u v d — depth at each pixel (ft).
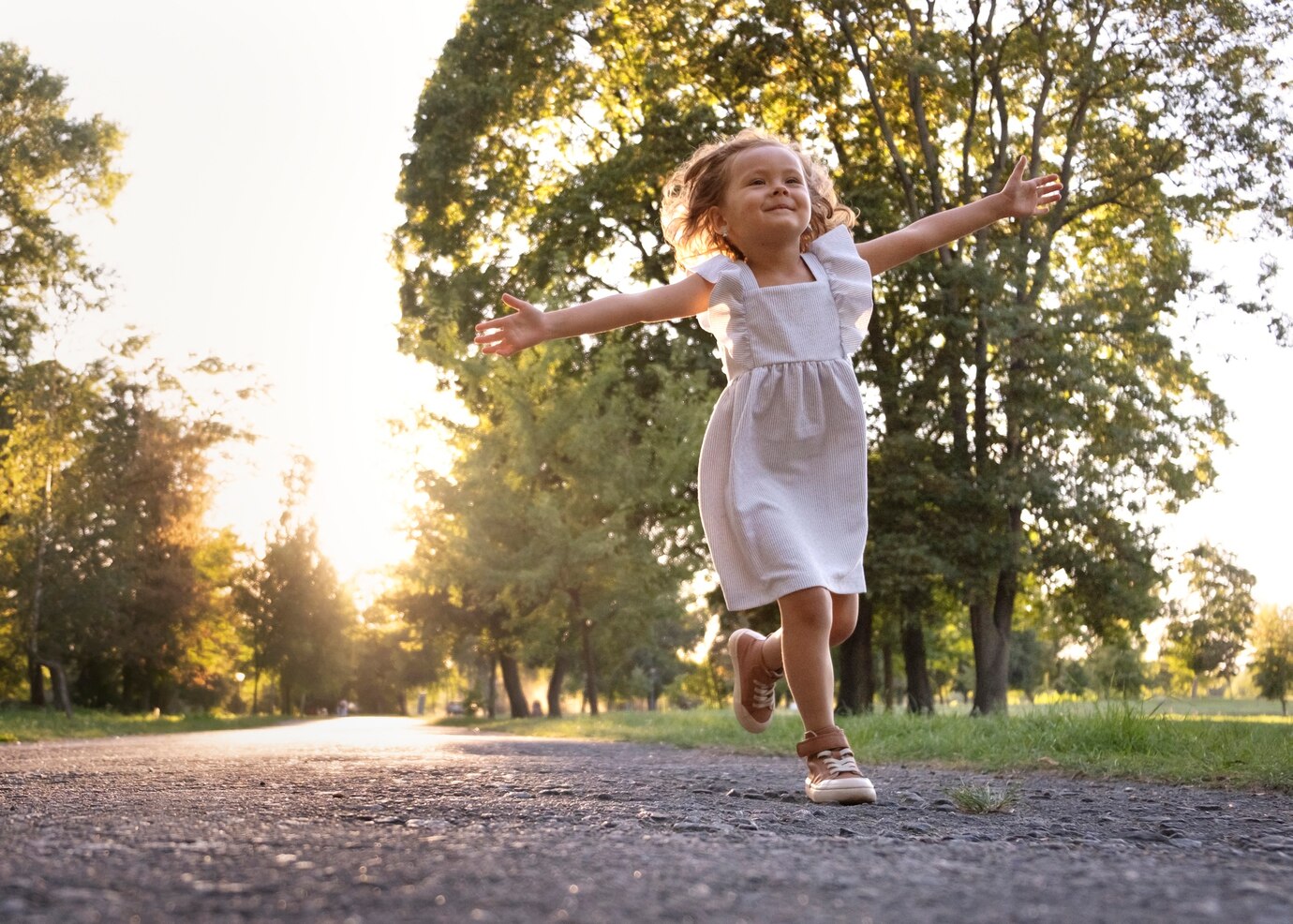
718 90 68.95
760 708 12.66
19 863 5.43
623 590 73.77
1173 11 60.44
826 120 69.51
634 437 75.20
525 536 76.02
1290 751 16.58
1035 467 60.23
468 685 270.05
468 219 74.69
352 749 27.94
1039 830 8.10
